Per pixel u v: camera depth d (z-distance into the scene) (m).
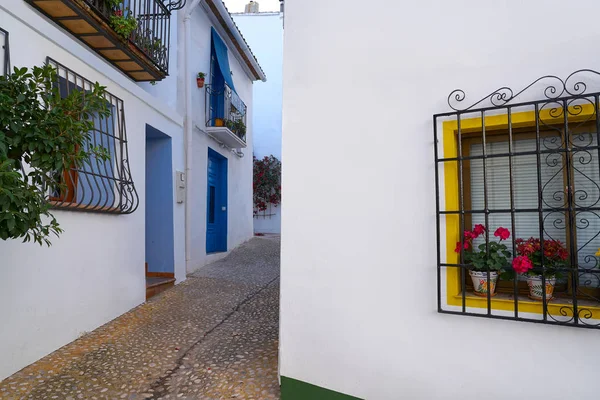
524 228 2.89
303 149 3.27
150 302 5.84
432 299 2.83
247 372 3.74
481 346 2.69
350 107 3.14
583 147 2.40
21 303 3.64
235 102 10.10
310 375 3.20
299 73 3.32
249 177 12.47
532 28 2.65
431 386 2.81
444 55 2.87
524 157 2.89
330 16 3.23
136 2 6.41
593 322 2.42
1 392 3.25
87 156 2.98
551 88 2.59
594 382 2.41
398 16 3.01
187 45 7.78
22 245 3.66
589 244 2.68
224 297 6.16
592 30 2.51
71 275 4.31
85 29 4.70
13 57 3.66
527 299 2.69
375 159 3.04
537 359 2.54
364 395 3.01
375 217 3.03
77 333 4.39
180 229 7.19
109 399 3.27
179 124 7.28
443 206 2.82
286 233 3.30
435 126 2.82
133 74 6.02
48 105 2.88
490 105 2.73
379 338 2.98
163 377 3.64
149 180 6.95
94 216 4.71
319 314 3.18
